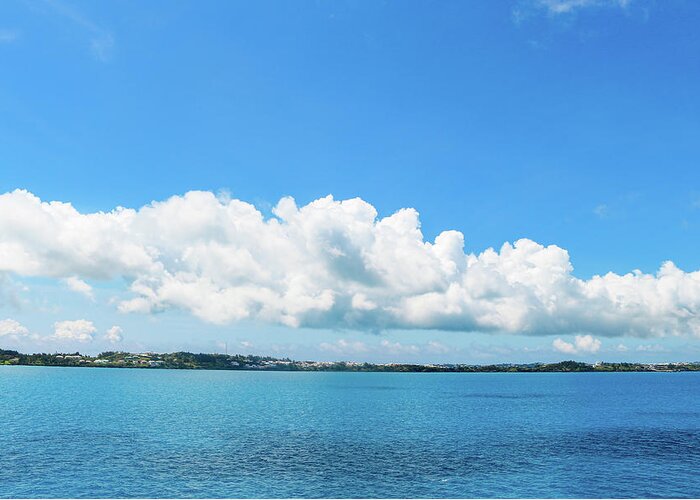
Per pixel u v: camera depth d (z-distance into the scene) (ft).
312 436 331.57
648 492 200.85
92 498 187.11
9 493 192.13
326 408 531.91
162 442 298.97
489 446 296.30
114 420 401.29
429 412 496.23
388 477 219.00
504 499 191.31
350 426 384.47
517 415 470.80
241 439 314.76
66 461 242.17
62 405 516.73
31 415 427.33
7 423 377.30
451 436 336.08
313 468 233.35
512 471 230.89
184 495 191.83
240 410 495.41
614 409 533.55
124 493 192.95
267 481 211.00
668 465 244.42
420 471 229.66
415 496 193.88
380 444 301.84
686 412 500.74
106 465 234.58
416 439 322.34
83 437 314.55
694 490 203.10
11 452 263.08
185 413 458.50
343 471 228.43
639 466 241.96
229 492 195.72
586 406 568.82
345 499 189.57
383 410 514.68
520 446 296.30
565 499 192.13
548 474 226.17
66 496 189.37
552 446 296.71
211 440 309.22
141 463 239.50
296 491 197.98
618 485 209.15
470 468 236.02
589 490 202.69
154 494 192.24
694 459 258.37
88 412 454.81
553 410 519.60
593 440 320.29
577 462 250.37
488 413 490.08
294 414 467.52
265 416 445.78
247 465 238.07
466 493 197.88
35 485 201.77
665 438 329.31
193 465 236.84
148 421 397.19
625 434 346.95
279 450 277.44
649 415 472.85
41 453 260.83
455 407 554.05
